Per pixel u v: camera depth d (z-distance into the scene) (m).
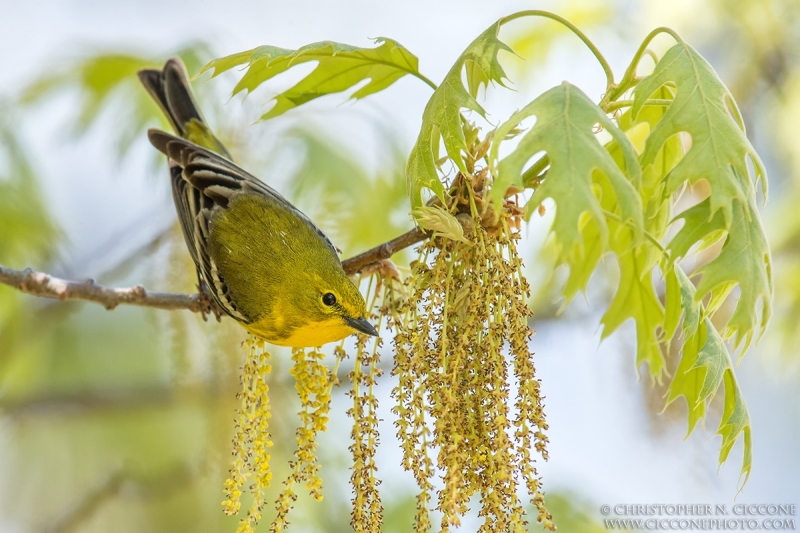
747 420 7.01
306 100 8.07
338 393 12.37
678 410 10.32
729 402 7.09
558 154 5.48
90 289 8.38
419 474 5.87
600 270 12.95
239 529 6.18
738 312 5.94
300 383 6.59
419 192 6.40
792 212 12.23
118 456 12.65
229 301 8.65
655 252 7.61
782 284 12.23
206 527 12.49
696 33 11.73
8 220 11.12
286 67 7.78
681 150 7.85
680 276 7.36
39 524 12.73
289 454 11.16
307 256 8.60
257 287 8.55
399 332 6.67
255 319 8.61
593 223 8.35
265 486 6.27
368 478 6.17
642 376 10.58
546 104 5.70
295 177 11.20
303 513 11.25
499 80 6.25
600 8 12.43
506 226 6.48
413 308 6.29
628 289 8.41
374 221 11.42
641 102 6.28
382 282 7.37
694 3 11.59
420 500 5.84
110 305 8.50
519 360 5.84
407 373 6.08
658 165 7.90
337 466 11.77
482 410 5.92
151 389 12.34
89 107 11.40
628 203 5.45
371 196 11.43
